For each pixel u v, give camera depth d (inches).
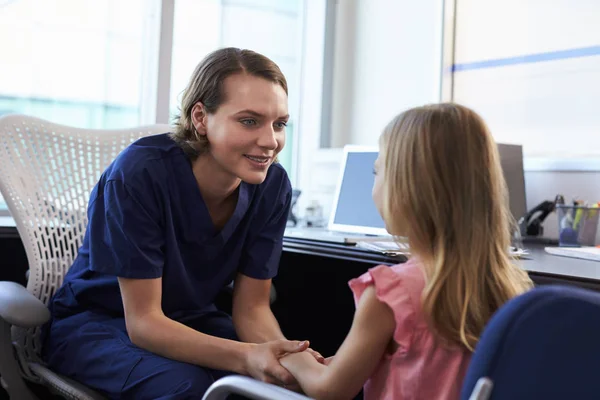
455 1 98.4
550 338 25.5
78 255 61.8
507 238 39.9
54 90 94.7
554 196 84.6
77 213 66.9
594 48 82.2
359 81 114.3
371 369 38.7
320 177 114.8
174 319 57.9
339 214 80.0
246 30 115.5
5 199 62.8
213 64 52.4
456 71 98.2
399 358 37.8
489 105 93.8
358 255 58.7
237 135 50.6
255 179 51.6
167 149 54.7
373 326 38.1
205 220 55.3
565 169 83.1
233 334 58.8
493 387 25.8
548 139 86.7
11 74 91.2
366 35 113.4
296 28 121.6
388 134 40.6
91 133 68.3
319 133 117.0
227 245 58.3
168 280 55.8
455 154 38.1
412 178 38.5
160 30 101.5
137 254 51.8
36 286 64.0
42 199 64.9
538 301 25.6
